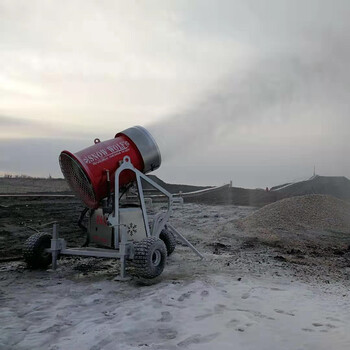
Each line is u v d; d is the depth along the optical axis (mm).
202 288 6004
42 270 7578
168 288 6020
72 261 8492
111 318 4855
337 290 6566
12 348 4039
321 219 13781
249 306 5230
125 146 7406
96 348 3959
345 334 4125
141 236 7309
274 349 3754
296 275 7559
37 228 12477
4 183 28922
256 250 10266
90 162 6887
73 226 13117
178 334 4266
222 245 10711
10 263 8367
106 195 7184
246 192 25000
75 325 4676
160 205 17406
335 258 9656
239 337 4070
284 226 13023
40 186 28453
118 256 6758
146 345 3945
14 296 5875
